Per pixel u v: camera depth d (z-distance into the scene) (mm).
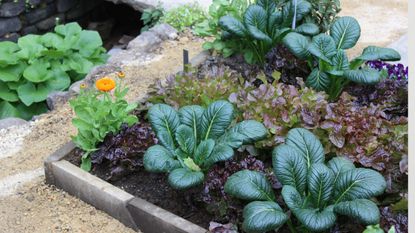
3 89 3449
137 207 2168
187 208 2217
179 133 2201
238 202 2080
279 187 2105
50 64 3480
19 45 3479
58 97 3082
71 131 2766
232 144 2152
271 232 2062
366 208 1839
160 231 2143
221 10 3086
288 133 2102
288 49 2697
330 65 2611
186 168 2135
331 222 1885
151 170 2111
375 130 2252
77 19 4680
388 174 2113
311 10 2926
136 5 3990
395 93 2562
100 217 2273
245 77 2830
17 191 2428
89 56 3641
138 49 3365
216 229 1996
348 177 1954
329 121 2262
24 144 2707
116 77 3131
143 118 2600
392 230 1821
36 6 4309
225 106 2217
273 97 2402
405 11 3684
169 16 3596
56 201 2365
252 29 2801
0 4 4098
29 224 2270
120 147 2365
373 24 3549
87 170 2389
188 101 2510
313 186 1954
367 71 2539
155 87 2607
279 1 2891
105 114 2363
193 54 3293
